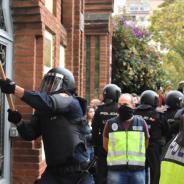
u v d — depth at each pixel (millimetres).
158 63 20469
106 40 15211
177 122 7344
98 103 9625
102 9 15180
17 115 4758
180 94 8766
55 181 4801
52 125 4762
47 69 8219
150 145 8234
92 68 15281
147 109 8406
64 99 4695
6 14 7125
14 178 7270
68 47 10719
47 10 7914
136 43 19734
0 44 6887
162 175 3805
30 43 7387
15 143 7242
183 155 3756
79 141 4805
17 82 7395
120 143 6824
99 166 7969
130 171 6820
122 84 19000
